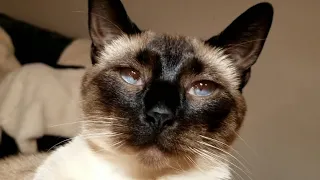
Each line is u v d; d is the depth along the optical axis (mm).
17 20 460
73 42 399
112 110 168
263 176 337
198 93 178
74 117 291
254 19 194
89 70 196
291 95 319
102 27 198
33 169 220
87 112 179
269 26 195
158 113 157
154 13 385
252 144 337
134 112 162
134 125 159
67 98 300
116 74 177
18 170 227
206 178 179
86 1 435
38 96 296
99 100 174
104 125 168
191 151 166
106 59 190
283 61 320
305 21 308
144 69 175
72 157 178
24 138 285
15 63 389
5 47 387
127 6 399
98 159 173
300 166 321
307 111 314
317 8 302
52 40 422
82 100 188
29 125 285
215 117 174
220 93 180
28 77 306
